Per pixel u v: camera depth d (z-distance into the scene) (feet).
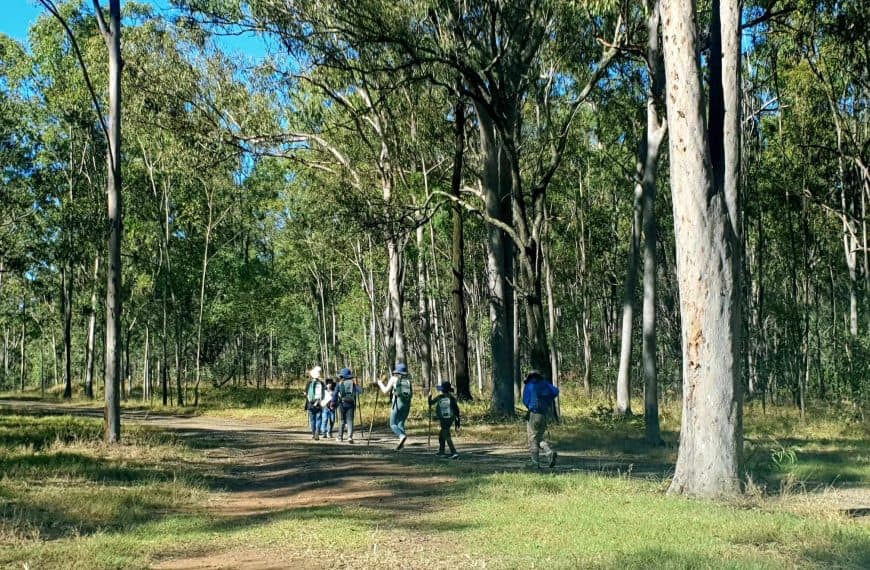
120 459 51.55
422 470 46.50
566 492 36.50
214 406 131.54
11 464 46.06
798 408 96.63
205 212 139.74
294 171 132.57
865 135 89.56
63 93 139.23
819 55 79.00
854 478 42.11
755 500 33.09
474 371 213.87
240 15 75.05
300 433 81.30
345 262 149.38
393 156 104.27
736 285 35.65
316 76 95.91
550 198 135.33
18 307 199.11
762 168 101.30
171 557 25.13
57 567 22.95
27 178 135.44
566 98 100.68
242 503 37.68
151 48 101.24
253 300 152.35
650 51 69.00
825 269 125.90
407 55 74.13
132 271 143.74
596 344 183.32
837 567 21.09
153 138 119.34
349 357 198.08
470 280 186.19
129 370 176.55
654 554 22.34
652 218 67.00
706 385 35.32
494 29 75.05
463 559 23.16
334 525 29.55
